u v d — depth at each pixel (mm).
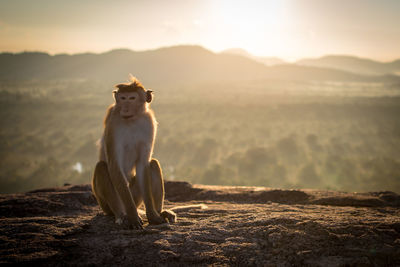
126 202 4871
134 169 5750
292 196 7188
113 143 5105
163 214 5188
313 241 3775
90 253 3764
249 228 4266
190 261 3592
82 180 87688
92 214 5910
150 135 5352
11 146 127062
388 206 6488
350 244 3725
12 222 4695
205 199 7512
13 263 3492
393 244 3691
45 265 3516
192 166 102500
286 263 3469
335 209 5797
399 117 191625
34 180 88625
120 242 4008
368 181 81188
